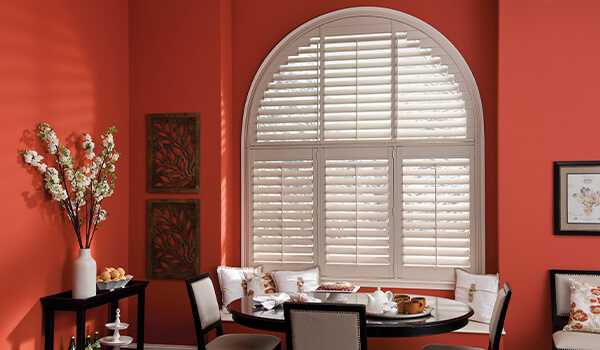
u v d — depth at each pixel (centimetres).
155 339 466
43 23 370
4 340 329
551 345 415
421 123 459
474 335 407
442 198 455
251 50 491
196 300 347
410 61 462
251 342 353
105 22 446
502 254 424
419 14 466
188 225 468
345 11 475
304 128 480
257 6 491
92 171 403
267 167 484
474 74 456
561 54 420
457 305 336
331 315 268
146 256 471
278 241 481
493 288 422
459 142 456
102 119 439
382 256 465
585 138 415
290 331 277
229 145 486
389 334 288
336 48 475
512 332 421
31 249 353
